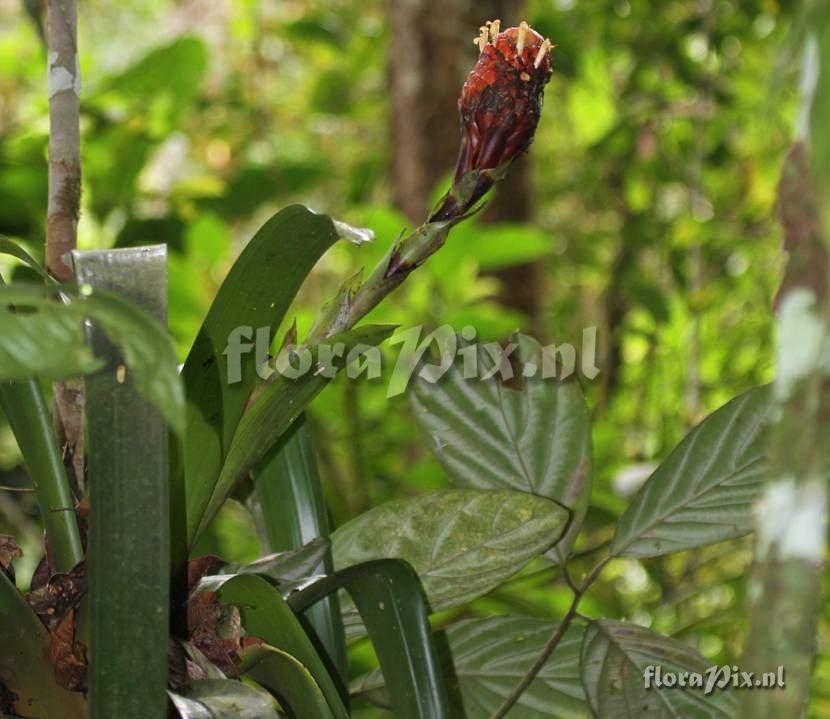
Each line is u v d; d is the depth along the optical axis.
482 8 4.26
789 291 1.06
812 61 1.04
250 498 1.57
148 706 1.19
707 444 1.50
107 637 1.19
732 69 4.75
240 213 4.20
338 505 3.07
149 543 1.20
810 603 1.05
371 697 1.55
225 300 1.33
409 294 3.08
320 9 5.84
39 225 3.21
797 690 1.05
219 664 1.35
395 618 1.37
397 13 4.29
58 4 1.47
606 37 5.02
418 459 3.44
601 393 4.24
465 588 1.51
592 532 3.14
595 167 5.32
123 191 3.57
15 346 1.07
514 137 1.31
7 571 1.37
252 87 4.78
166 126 3.74
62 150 1.48
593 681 1.49
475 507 1.49
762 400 1.49
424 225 1.33
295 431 1.53
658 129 4.83
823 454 1.05
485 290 3.63
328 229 1.30
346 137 6.34
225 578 1.34
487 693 1.56
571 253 5.69
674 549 1.49
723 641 2.54
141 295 1.24
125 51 6.91
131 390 1.21
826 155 1.01
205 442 1.35
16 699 1.30
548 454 1.55
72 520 1.35
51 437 1.35
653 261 5.67
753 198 4.66
